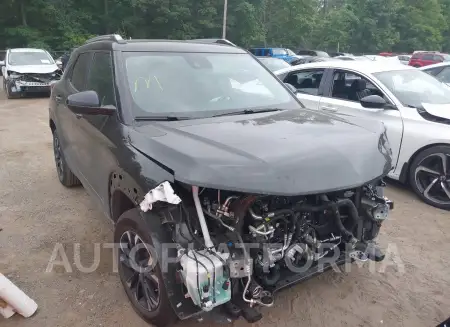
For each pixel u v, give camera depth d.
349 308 3.24
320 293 3.41
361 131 3.11
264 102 3.78
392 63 6.61
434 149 5.06
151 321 2.90
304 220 2.73
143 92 3.38
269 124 3.14
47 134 9.05
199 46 4.14
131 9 39.38
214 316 2.68
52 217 4.75
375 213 2.93
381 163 2.84
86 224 4.58
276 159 2.49
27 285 3.48
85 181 4.14
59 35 37.12
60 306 3.23
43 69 14.70
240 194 2.53
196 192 2.47
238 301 2.64
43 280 3.55
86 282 3.53
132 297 3.07
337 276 3.66
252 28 42.75
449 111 5.18
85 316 3.11
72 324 3.03
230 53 4.23
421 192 5.27
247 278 2.59
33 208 5.00
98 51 4.11
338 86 6.30
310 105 6.49
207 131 2.90
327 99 6.31
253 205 2.57
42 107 12.89
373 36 55.06
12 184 5.83
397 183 5.99
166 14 38.09
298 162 2.51
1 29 36.09
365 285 3.53
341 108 6.05
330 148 2.71
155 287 2.83
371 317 3.15
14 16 36.62
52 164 6.79
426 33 60.09
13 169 6.51
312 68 6.73
